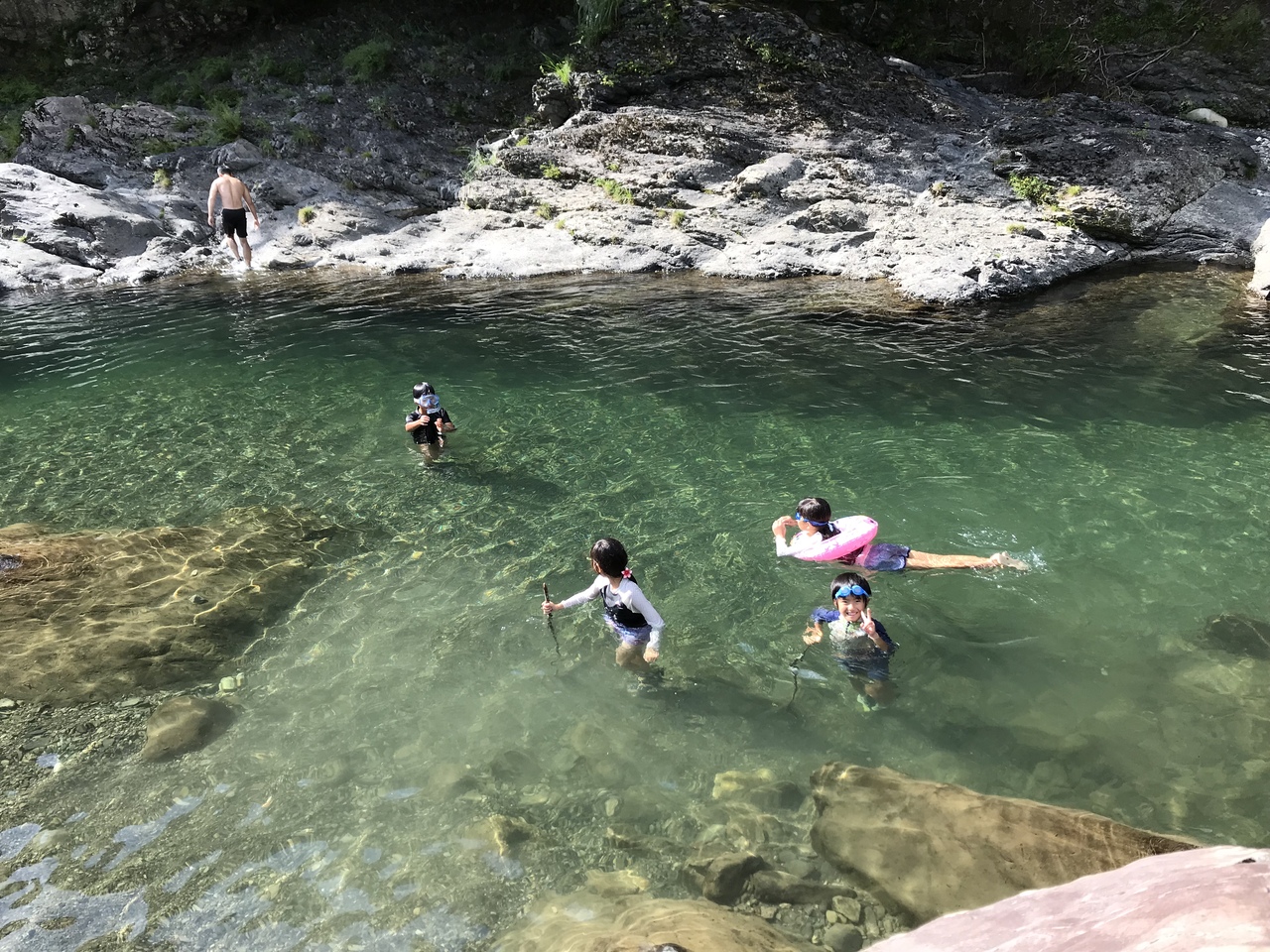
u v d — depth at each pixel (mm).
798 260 15891
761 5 20703
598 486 7684
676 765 4422
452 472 8062
